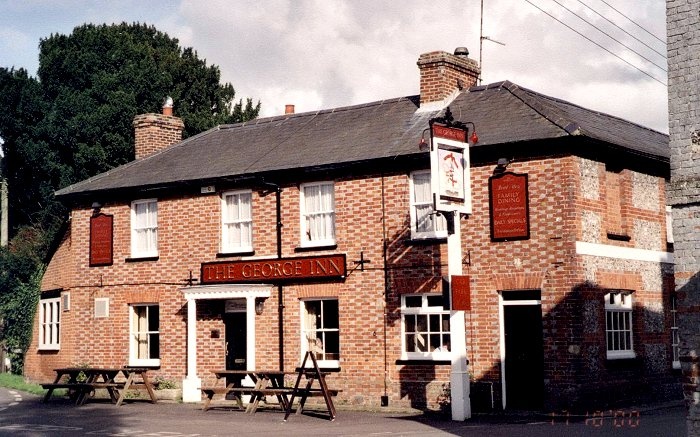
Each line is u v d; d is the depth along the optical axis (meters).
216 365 27.88
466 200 21.84
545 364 22.73
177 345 28.59
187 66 49.88
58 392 30.47
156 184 28.92
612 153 24.23
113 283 30.11
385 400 24.88
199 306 28.31
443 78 26.86
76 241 31.22
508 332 23.55
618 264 24.27
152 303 29.45
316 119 29.81
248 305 26.69
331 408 22.03
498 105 25.42
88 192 30.41
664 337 26.02
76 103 45.66
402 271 24.91
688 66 13.15
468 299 21.98
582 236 22.91
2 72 47.12
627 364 24.16
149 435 19.00
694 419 12.70
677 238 13.00
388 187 25.34
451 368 22.14
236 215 28.19
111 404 26.81
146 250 29.78
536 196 23.16
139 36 51.00
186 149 31.25
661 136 30.92
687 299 12.84
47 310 34.06
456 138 21.67
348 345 25.61
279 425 20.84
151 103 47.06
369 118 28.23
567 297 22.56
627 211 25.02
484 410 23.12
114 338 29.94
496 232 23.59
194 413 23.92
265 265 26.98
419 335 24.73
